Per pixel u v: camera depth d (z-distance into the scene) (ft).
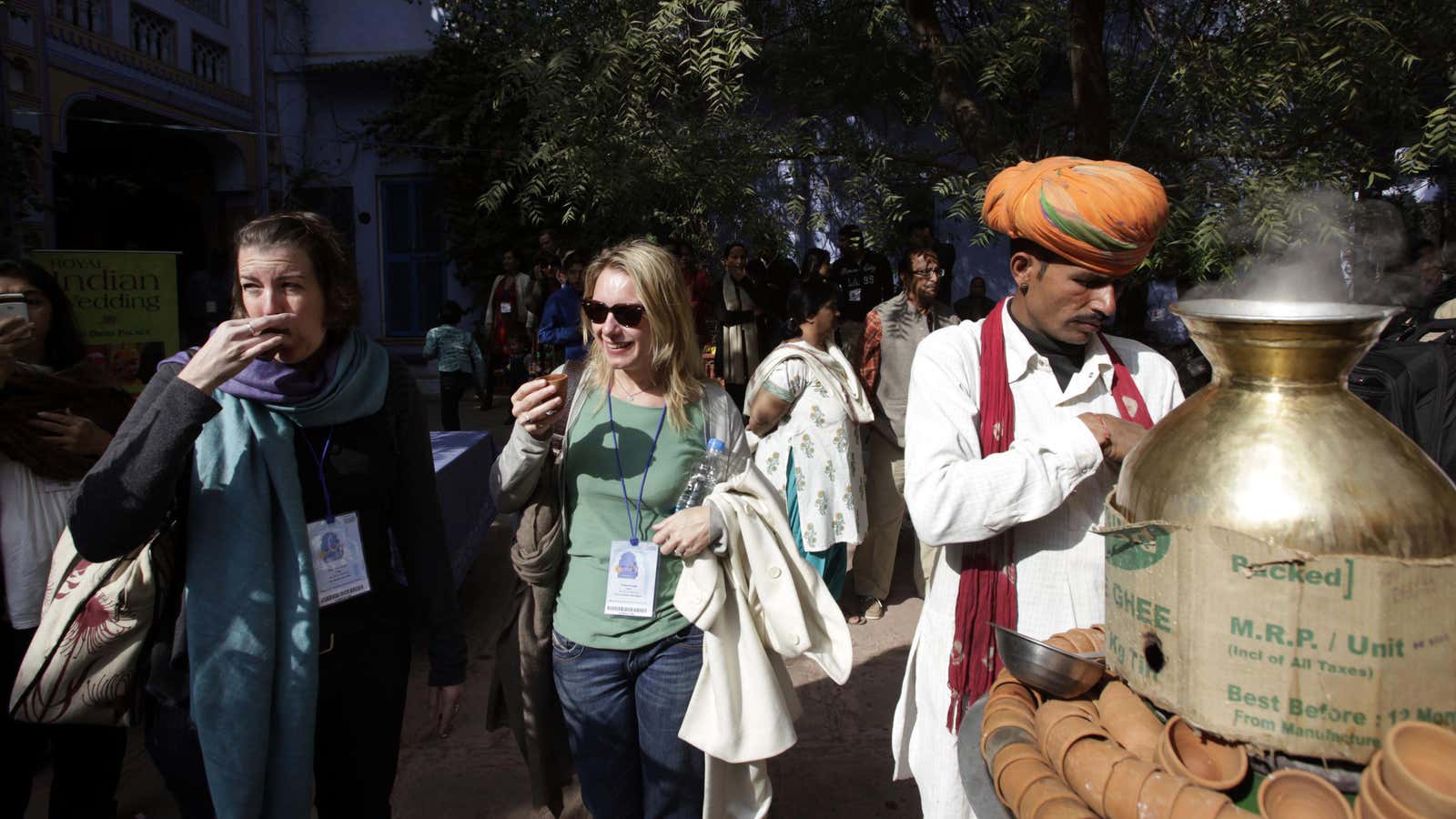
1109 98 17.04
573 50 16.40
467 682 12.66
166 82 37.63
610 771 7.04
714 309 26.99
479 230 42.65
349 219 45.80
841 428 13.01
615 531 6.98
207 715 5.62
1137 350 6.16
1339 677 3.01
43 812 9.50
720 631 6.67
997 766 3.84
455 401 31.71
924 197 19.81
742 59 17.31
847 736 11.26
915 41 19.13
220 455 5.87
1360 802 2.83
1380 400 9.02
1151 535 3.41
